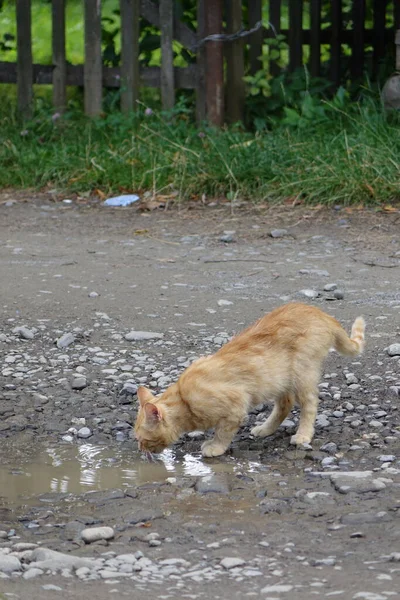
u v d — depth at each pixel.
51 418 7.06
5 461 6.36
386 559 4.59
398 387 7.35
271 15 18.42
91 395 7.42
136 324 8.94
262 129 16.78
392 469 5.91
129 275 10.69
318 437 6.58
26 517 5.39
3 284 10.33
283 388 6.47
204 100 17.23
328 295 9.66
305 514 5.25
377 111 16.17
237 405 6.27
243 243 12.15
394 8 18.19
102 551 4.84
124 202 14.54
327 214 13.35
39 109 17.83
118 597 4.26
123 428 6.89
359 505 5.32
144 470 6.16
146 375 7.77
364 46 18.67
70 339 8.48
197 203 14.28
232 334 8.57
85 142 16.55
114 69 17.69
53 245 12.24
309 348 6.51
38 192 15.44
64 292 10.01
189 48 17.16
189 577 4.48
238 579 4.44
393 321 8.85
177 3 17.31
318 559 4.64
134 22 17.27
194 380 6.26
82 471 6.16
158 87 17.75
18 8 17.64
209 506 5.43
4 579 4.47
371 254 11.41
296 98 17.58
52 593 4.30
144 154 15.59
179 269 10.93
